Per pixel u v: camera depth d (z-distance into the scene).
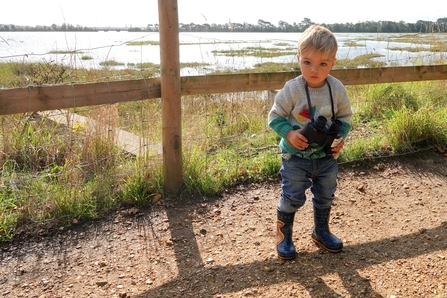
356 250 2.94
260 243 3.08
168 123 3.67
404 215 3.49
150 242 3.14
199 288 2.56
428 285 2.51
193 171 4.00
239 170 4.25
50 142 4.62
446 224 3.31
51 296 2.52
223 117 5.61
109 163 4.01
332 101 2.59
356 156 4.62
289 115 2.69
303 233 3.20
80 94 3.38
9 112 3.17
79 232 3.30
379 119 5.91
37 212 3.48
